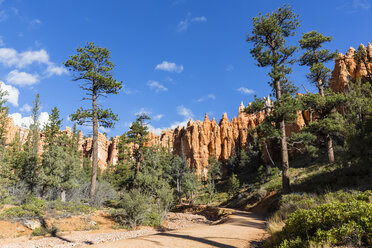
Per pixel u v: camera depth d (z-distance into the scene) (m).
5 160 39.53
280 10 23.64
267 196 26.36
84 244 11.74
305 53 34.22
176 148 128.00
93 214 19.00
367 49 50.69
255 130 22.28
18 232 13.41
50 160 23.70
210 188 56.28
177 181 58.50
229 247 7.53
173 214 34.69
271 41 24.16
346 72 51.97
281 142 21.42
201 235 9.90
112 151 128.62
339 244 4.93
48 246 11.29
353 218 5.29
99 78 26.06
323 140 31.28
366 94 22.02
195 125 121.75
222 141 114.12
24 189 23.81
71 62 25.94
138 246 7.71
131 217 18.55
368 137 13.50
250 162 71.94
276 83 22.52
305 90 32.25
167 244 7.97
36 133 51.81
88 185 28.00
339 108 34.75
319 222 5.68
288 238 6.14
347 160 15.70
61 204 19.30
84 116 25.12
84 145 122.25
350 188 12.92
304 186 19.75
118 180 39.38
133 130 40.06
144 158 40.78
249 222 15.31
